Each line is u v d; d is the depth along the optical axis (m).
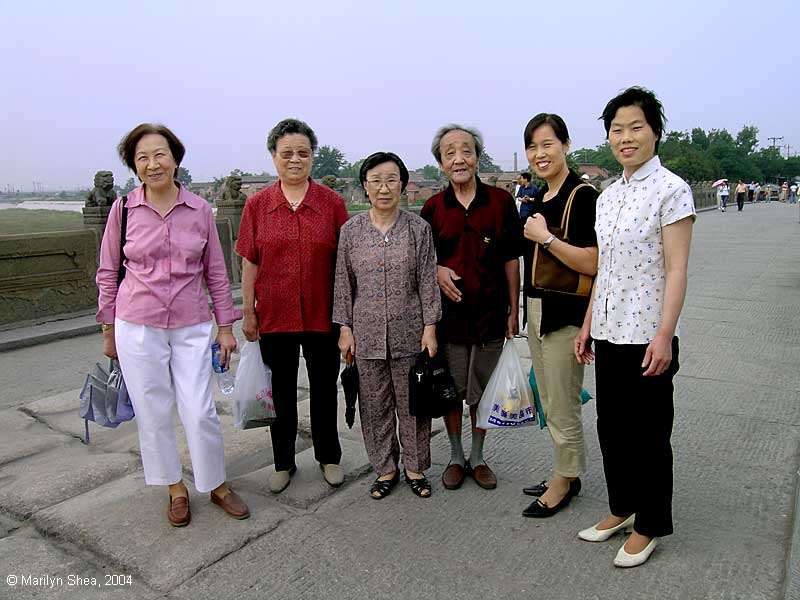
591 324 2.53
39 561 2.62
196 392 2.81
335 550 2.65
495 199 3.05
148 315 2.72
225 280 3.03
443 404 2.98
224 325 3.02
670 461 2.41
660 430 2.38
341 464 3.47
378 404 3.10
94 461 3.58
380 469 3.15
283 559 2.59
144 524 2.86
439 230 3.11
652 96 2.30
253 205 3.07
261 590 2.39
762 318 6.75
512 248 3.09
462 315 3.06
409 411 3.00
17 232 7.33
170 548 2.66
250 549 2.67
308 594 2.36
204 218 2.90
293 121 3.00
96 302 7.72
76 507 3.01
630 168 2.37
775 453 3.43
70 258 7.41
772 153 85.56
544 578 2.41
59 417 4.38
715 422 3.88
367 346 3.00
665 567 2.43
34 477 3.39
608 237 2.38
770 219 23.95
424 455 3.13
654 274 2.30
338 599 2.33
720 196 32.22
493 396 3.06
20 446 3.86
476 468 3.26
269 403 3.05
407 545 2.67
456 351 3.14
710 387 4.55
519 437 3.82
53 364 5.85
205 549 2.65
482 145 3.07
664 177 2.28
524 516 2.86
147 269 2.74
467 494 3.12
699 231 18.77
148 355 2.74
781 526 2.70
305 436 3.97
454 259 3.05
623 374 2.40
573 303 2.68
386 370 3.07
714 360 5.23
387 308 2.97
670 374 2.34
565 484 2.88
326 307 3.12
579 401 2.85
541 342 2.83
